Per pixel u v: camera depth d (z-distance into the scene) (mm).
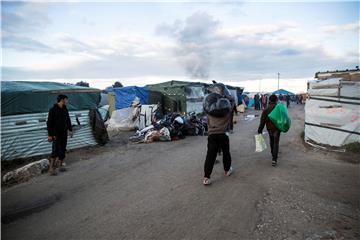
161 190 5195
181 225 3789
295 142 10141
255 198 4680
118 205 4570
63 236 3631
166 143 10680
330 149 8453
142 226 3801
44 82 10586
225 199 4648
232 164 6930
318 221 3863
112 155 8734
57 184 5879
